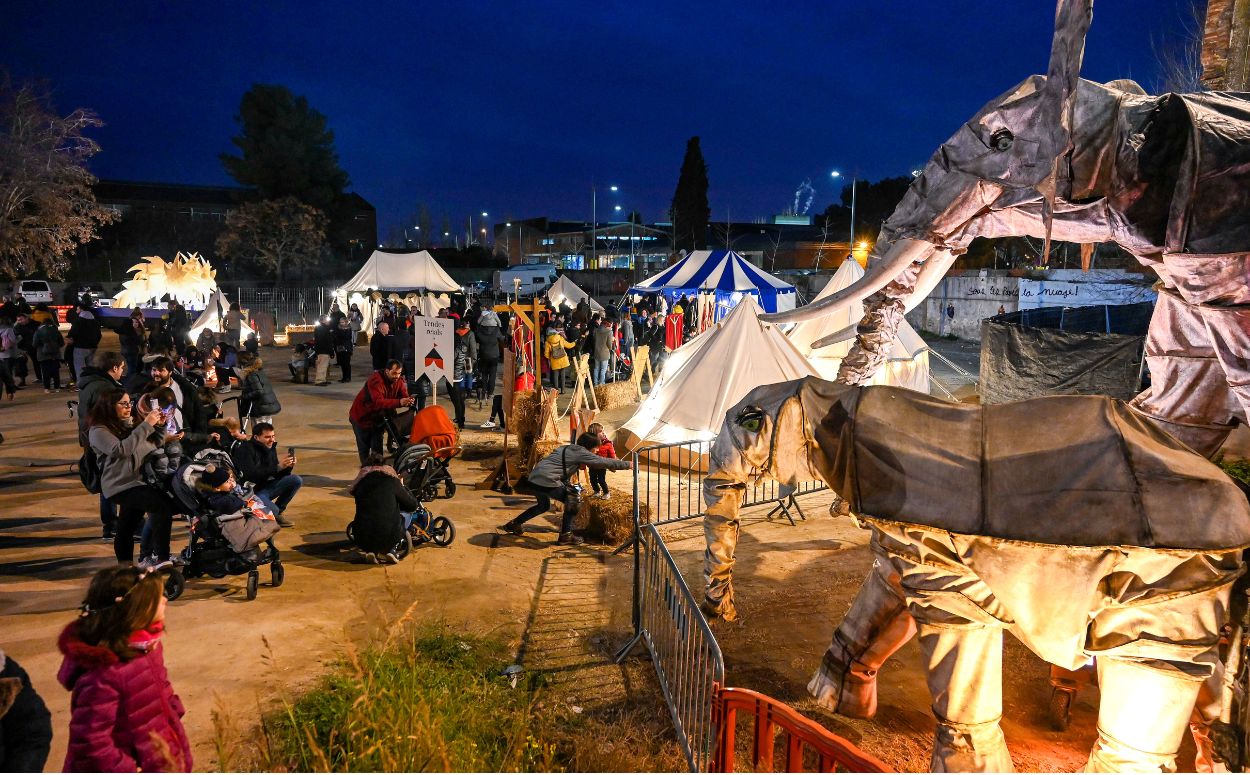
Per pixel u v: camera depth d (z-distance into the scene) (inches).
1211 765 179.3
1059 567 152.8
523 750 177.0
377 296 1247.5
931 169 228.7
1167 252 185.8
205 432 361.7
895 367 569.3
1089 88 199.5
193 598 271.0
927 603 165.6
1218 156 178.4
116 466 267.0
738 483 250.4
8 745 119.9
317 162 2327.8
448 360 439.5
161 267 1305.4
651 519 344.8
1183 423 210.4
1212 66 377.1
